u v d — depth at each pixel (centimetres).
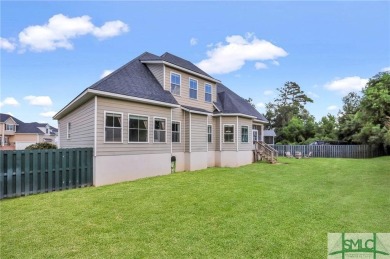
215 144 1764
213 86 1777
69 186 906
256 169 1521
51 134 5316
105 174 1006
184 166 1466
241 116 1773
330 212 610
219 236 461
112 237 457
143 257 381
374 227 507
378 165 1717
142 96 1149
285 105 4603
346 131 2992
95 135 981
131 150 1117
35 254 391
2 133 4262
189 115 1470
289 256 388
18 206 665
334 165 1753
